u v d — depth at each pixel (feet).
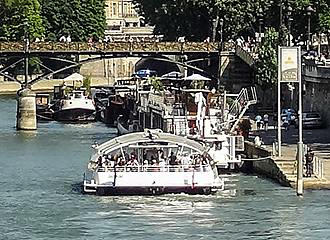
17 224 260.62
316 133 401.70
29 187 313.73
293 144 361.30
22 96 508.12
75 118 562.25
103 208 278.67
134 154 305.94
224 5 588.09
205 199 289.12
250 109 480.23
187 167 296.71
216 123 351.25
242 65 523.70
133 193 296.30
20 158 386.32
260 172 332.39
